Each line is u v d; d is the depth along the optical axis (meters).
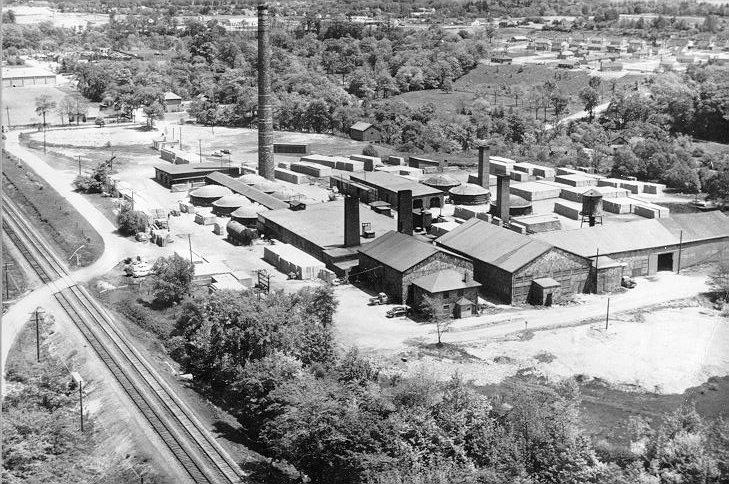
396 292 149.88
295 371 109.00
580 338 134.50
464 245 165.12
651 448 92.56
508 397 113.38
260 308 121.56
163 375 122.75
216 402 115.44
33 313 147.88
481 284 157.88
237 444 103.00
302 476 96.75
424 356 128.62
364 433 93.06
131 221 196.25
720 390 116.12
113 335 137.88
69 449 102.06
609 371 123.19
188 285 151.75
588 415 109.50
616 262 159.62
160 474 95.38
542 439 93.75
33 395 113.69
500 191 198.12
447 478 88.31
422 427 95.56
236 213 199.75
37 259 180.00
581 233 169.38
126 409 111.06
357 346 132.12
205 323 126.38
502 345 132.75
